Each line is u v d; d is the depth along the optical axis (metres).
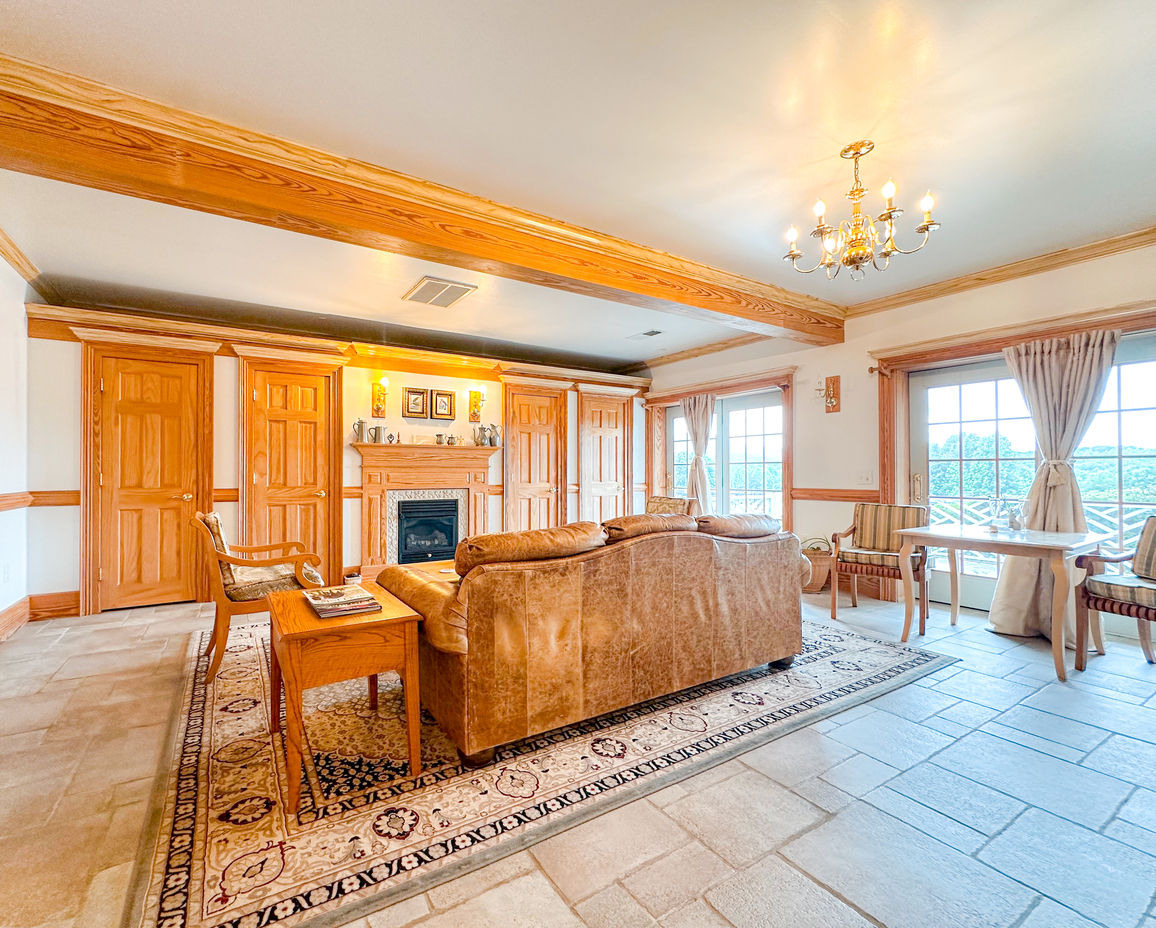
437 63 1.95
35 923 1.32
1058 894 1.43
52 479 4.09
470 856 1.57
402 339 5.97
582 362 7.36
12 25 1.77
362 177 2.62
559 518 6.64
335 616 2.00
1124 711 2.51
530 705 2.14
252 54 1.91
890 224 2.46
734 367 6.04
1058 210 3.06
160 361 4.47
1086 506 3.69
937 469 4.46
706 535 2.66
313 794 1.88
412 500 5.68
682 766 2.05
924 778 1.97
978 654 3.29
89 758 2.10
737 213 3.12
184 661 3.18
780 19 1.74
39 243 3.39
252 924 1.33
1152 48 1.86
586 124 2.31
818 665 3.11
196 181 2.27
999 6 1.69
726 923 1.33
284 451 5.00
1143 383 3.46
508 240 3.06
